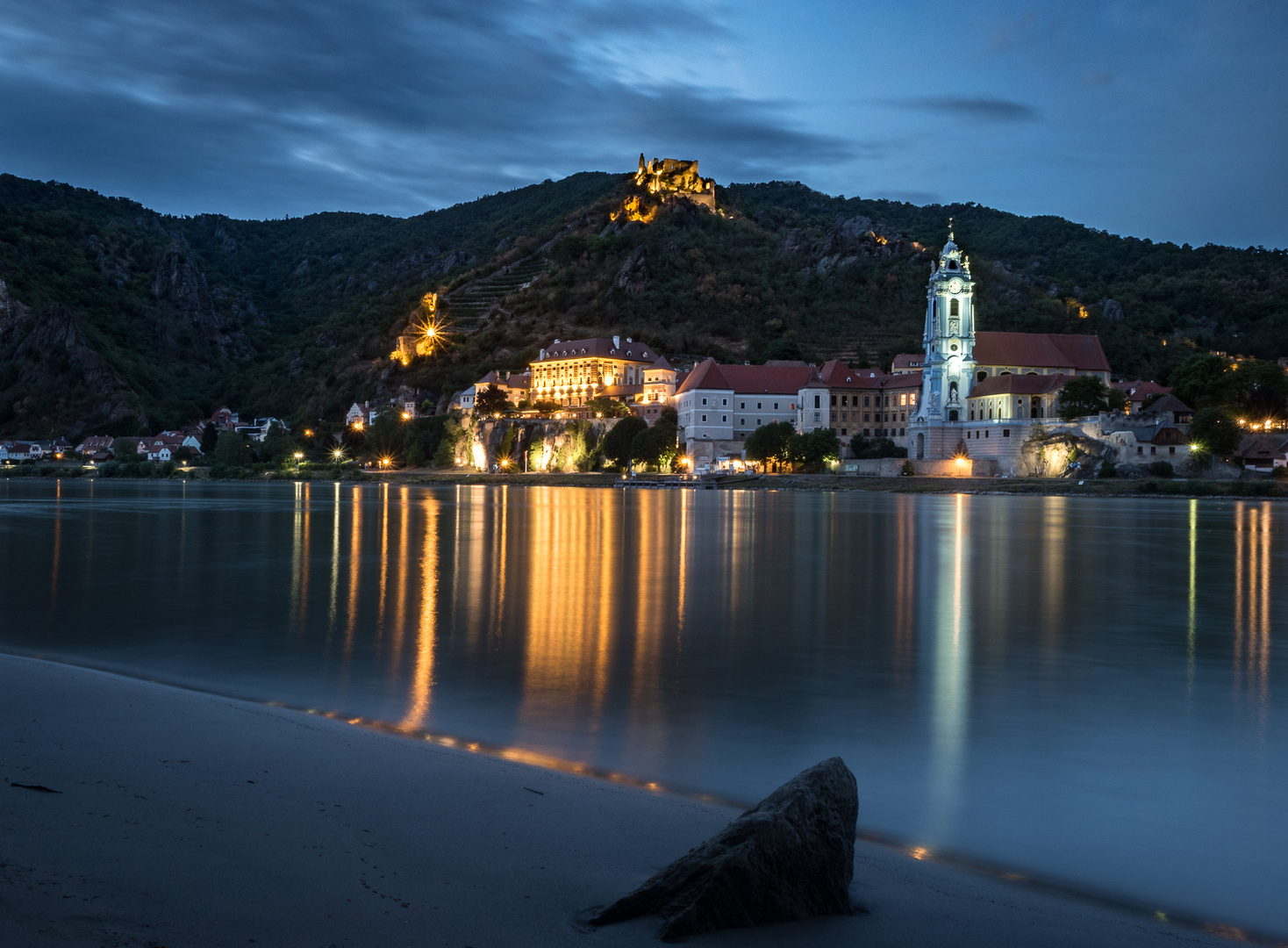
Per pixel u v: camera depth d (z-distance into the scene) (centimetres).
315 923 1130
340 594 4722
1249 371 17925
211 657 3111
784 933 1178
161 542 7706
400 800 1609
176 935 1078
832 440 19962
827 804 1295
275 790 1633
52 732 1980
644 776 1880
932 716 2403
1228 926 1273
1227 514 11419
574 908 1211
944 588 5019
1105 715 2431
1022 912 1288
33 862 1265
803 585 5116
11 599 4522
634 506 13612
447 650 3262
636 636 3562
